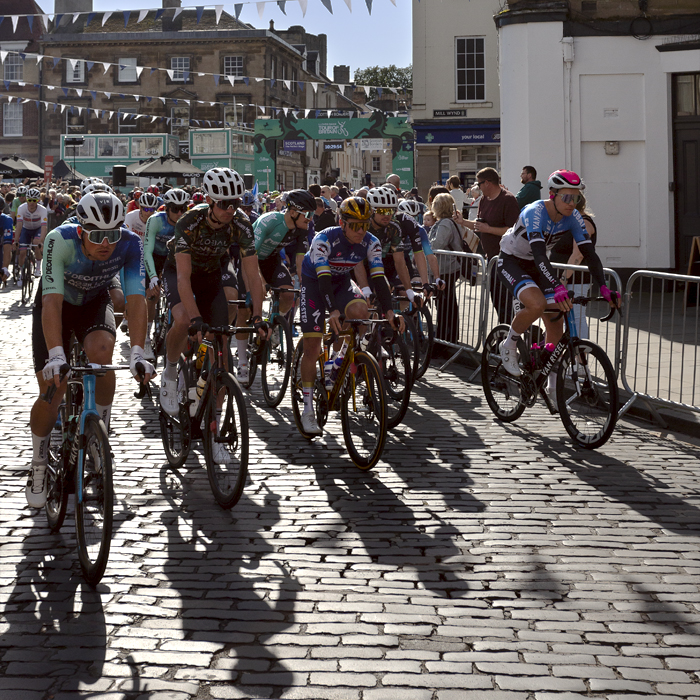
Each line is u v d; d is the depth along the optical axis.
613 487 4.96
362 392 5.32
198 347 5.01
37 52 52.19
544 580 3.65
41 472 4.33
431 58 27.78
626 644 3.09
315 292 5.80
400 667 2.91
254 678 2.84
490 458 5.56
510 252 6.33
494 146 28.25
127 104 52.03
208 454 4.70
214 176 4.69
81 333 4.19
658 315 6.52
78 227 3.83
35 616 3.30
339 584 3.60
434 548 4.01
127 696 2.72
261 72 51.09
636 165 13.93
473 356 8.71
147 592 3.52
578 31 13.82
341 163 65.25
